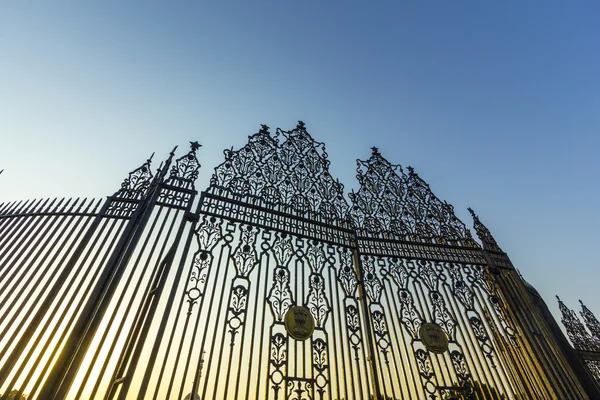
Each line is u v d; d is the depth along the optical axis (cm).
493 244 773
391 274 633
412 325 570
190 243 506
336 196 706
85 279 461
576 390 545
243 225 573
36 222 562
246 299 487
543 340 609
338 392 441
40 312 420
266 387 415
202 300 462
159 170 593
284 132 773
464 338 584
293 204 647
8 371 369
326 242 619
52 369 353
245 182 638
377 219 716
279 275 534
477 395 513
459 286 663
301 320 493
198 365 412
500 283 694
